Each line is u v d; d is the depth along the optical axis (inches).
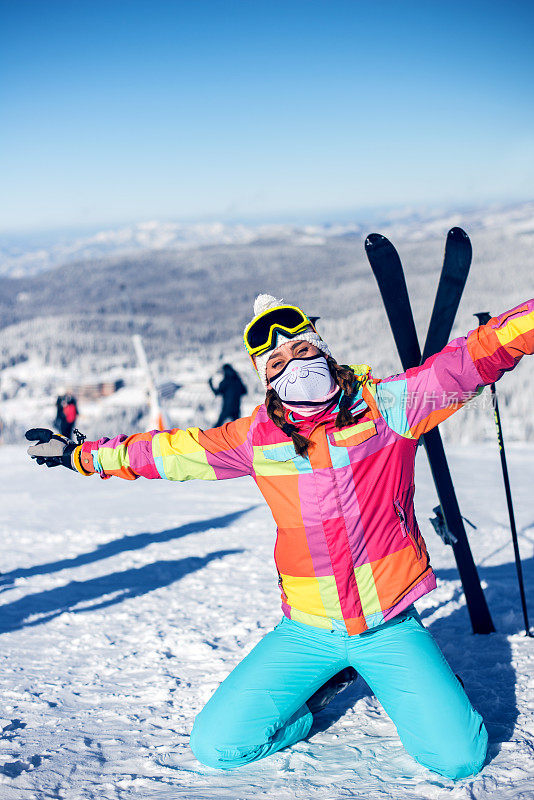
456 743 69.6
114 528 247.6
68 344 6555.1
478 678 99.1
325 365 74.0
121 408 3924.7
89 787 72.4
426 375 73.8
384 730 84.7
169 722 91.4
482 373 73.0
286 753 79.6
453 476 367.9
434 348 104.0
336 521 74.6
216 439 79.2
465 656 108.8
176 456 80.0
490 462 436.5
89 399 4480.8
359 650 76.5
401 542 76.3
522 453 492.4
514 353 71.7
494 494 296.7
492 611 133.6
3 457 557.3
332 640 77.2
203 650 120.3
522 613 130.0
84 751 82.4
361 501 74.5
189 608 147.9
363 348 2529.5
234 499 308.8
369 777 71.8
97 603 156.0
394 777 71.4
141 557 200.5
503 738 78.7
